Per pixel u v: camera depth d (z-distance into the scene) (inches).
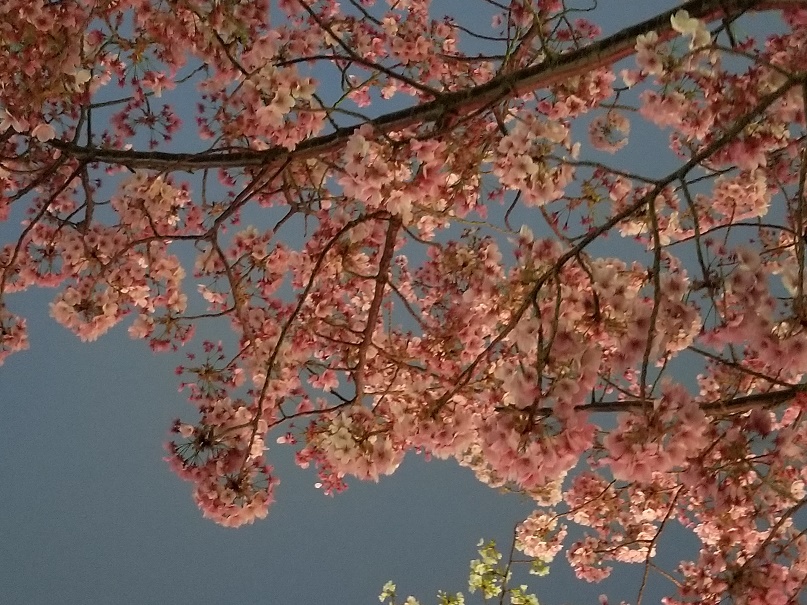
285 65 111.0
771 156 131.6
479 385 121.2
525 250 98.6
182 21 132.9
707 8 94.4
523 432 83.4
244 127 120.8
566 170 100.3
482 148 122.3
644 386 79.6
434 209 129.1
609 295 91.4
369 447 107.3
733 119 98.0
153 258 155.1
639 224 142.6
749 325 90.4
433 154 102.3
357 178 101.6
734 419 107.9
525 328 92.3
